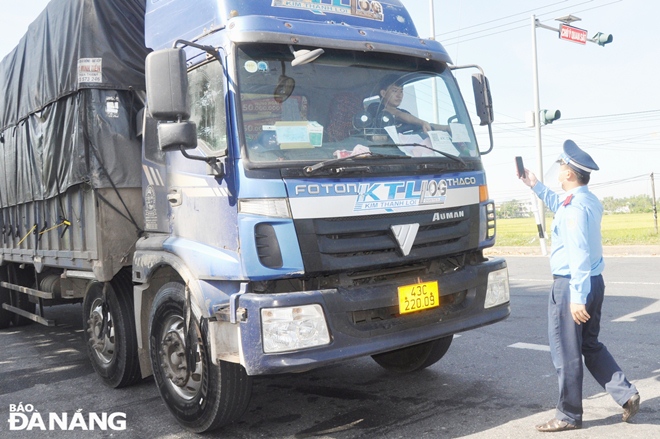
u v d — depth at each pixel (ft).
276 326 13.32
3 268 31.37
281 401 18.20
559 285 14.49
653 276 39.22
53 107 22.09
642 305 28.94
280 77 15.08
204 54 15.64
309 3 16.62
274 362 13.26
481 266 16.58
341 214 14.32
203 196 15.26
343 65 16.11
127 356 19.61
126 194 19.34
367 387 18.99
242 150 14.15
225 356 14.35
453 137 17.33
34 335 31.27
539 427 14.49
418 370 20.17
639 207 137.49
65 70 20.66
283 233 13.75
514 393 17.33
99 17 19.49
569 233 13.94
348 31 16.35
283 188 13.88
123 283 19.93
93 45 19.35
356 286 14.60
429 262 16.15
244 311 13.57
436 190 15.88
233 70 14.57
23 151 25.88
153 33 18.40
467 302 16.21
